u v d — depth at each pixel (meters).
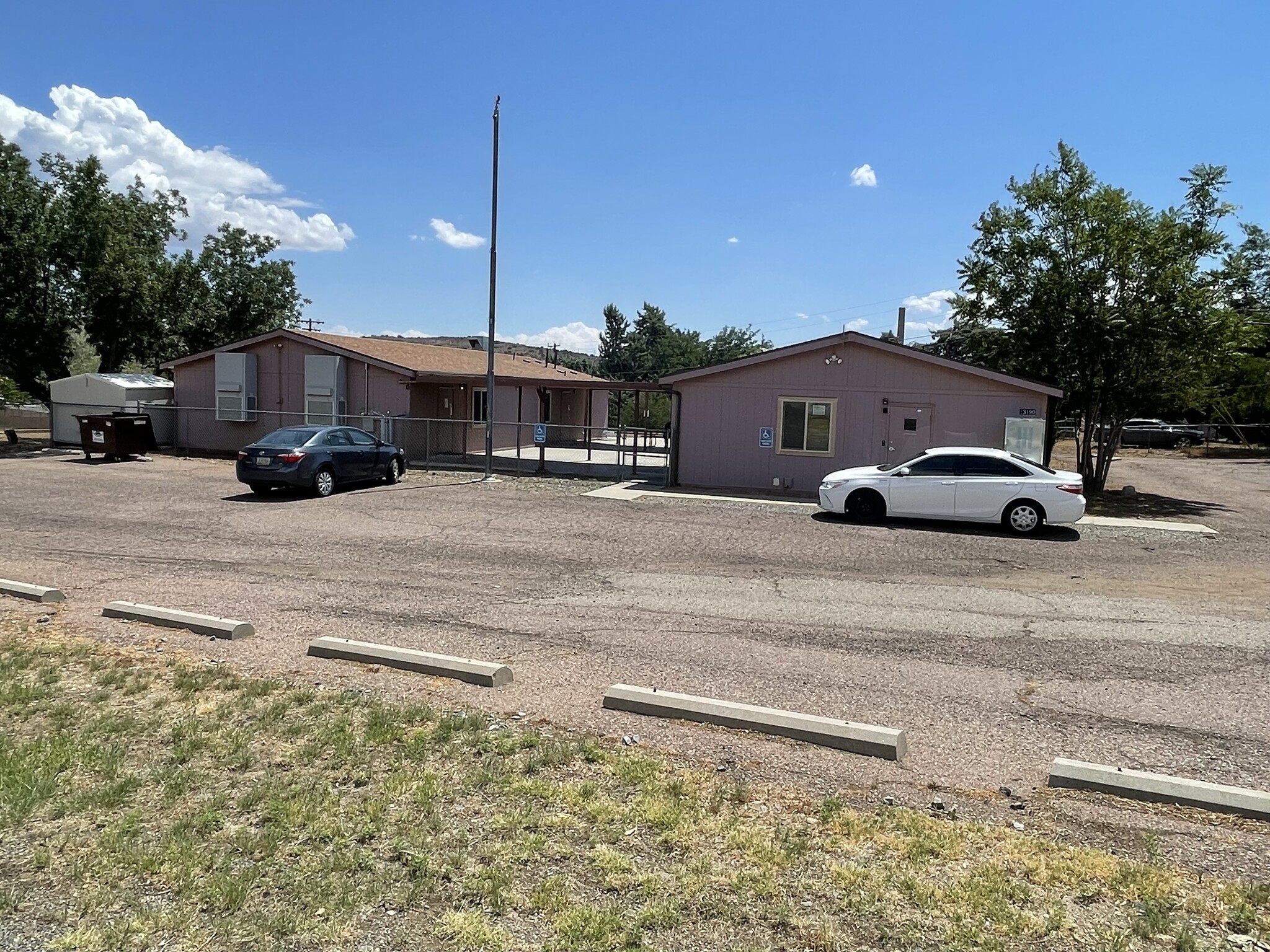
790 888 3.74
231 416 26.72
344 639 7.60
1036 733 5.72
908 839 4.20
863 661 7.25
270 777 4.71
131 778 4.64
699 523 15.25
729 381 20.66
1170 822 4.47
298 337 26.33
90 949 3.25
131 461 24.86
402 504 17.03
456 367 28.81
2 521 14.00
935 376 19.33
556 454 31.78
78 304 31.16
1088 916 3.58
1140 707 6.23
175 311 34.97
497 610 8.80
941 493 15.34
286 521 14.71
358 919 3.46
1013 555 12.86
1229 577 11.51
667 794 4.62
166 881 3.70
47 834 4.06
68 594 9.16
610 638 7.84
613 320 82.00
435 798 4.50
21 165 29.86
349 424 26.36
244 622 7.73
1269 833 4.36
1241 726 5.88
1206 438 41.62
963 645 7.84
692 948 3.31
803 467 20.30
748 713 5.66
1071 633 8.30
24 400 47.06
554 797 4.55
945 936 3.42
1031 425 18.66
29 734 5.23
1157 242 20.47
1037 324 21.84
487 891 3.66
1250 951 3.35
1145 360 21.41
